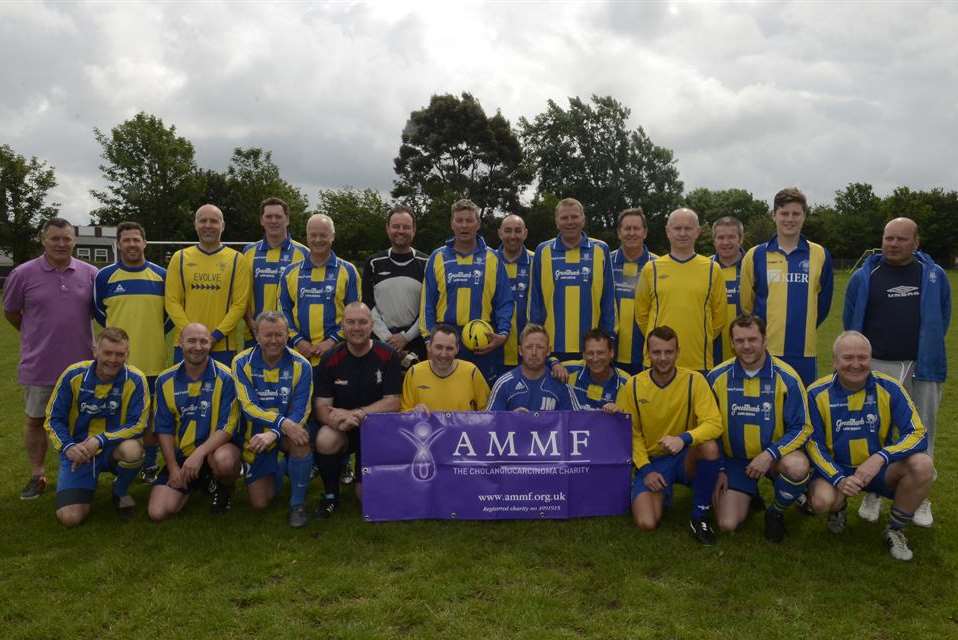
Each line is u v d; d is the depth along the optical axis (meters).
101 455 4.80
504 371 6.12
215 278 5.75
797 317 5.18
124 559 4.07
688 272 5.25
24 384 5.26
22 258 36.16
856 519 4.78
